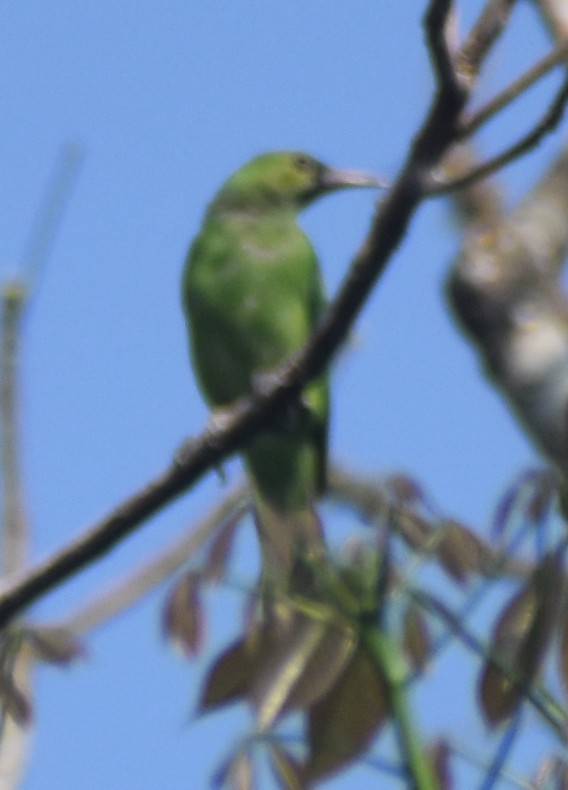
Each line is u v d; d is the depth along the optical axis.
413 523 8.66
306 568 8.58
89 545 9.91
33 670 11.55
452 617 8.27
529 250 8.38
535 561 8.61
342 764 8.23
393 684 8.21
